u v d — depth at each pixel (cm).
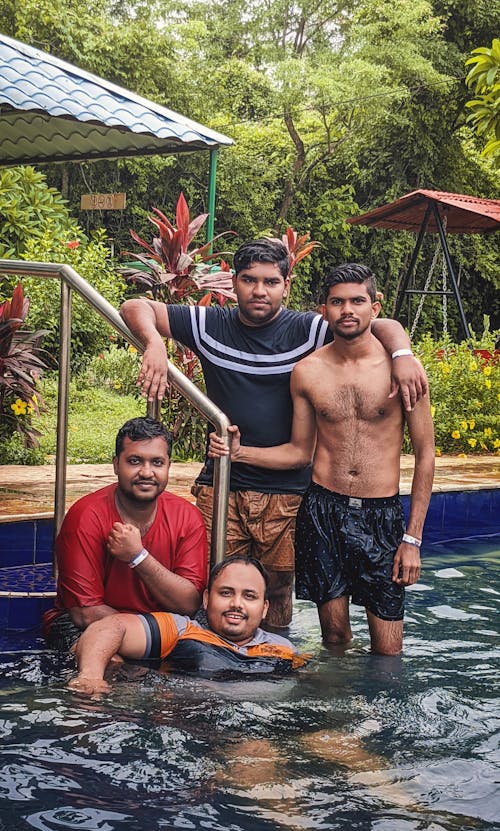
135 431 339
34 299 1012
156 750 253
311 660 352
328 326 389
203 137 848
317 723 280
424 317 2291
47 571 423
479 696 312
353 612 439
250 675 325
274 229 2319
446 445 905
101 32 2192
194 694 300
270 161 2378
